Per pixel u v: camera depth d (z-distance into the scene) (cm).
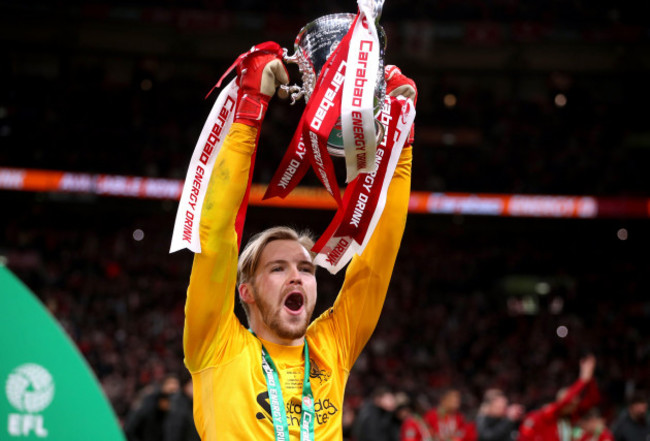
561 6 2314
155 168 2088
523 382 1664
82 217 2181
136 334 1684
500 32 2244
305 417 224
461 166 2225
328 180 207
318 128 203
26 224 2109
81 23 2220
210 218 218
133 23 2219
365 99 200
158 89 2314
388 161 237
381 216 256
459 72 2422
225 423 218
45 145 2091
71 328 1606
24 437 149
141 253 2081
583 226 2275
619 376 1725
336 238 241
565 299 2069
